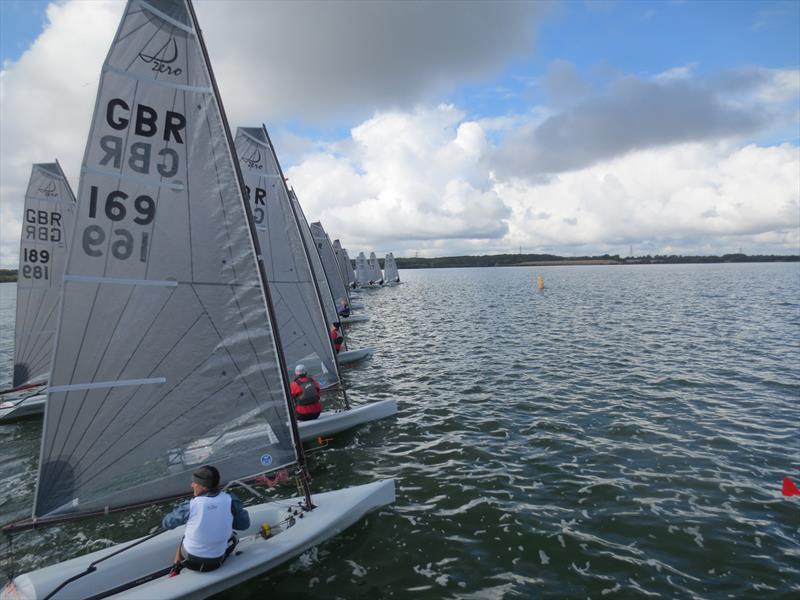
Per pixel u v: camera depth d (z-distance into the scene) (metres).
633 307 39.66
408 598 6.03
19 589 5.63
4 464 11.03
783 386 14.99
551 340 24.31
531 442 11.07
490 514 7.99
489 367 18.83
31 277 13.63
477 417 12.91
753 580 6.27
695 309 36.91
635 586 6.20
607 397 14.32
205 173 6.72
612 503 8.27
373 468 10.00
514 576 6.45
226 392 6.82
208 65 6.73
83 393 5.99
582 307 40.81
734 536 7.24
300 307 13.42
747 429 11.52
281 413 7.17
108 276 6.08
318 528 6.96
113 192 6.08
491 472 9.59
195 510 5.88
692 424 11.93
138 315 6.28
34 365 13.95
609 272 169.75
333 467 10.12
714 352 20.30
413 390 15.95
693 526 7.53
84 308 5.95
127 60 6.11
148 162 6.31
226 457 6.77
